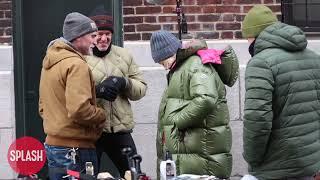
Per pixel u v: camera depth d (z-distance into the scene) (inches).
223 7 411.8
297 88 268.7
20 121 412.8
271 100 264.2
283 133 268.7
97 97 332.5
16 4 411.2
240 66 405.7
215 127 308.3
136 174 263.0
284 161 270.1
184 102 306.8
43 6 422.0
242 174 411.8
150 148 411.8
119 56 351.9
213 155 309.3
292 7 423.5
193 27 412.2
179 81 308.2
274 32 272.1
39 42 422.6
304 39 273.6
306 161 269.7
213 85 300.7
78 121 297.4
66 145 302.7
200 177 269.1
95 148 317.7
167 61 314.2
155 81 407.8
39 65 422.6
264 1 413.1
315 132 274.1
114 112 342.0
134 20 411.2
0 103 408.2
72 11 423.5
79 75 294.4
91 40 312.2
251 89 264.2
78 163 303.0
